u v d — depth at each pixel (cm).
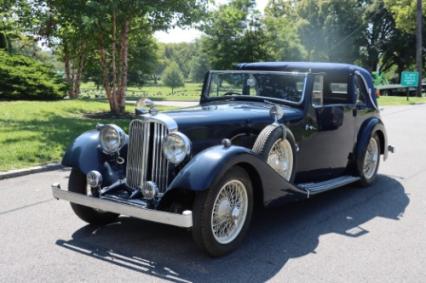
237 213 459
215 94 659
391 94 3809
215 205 438
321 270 425
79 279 398
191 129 479
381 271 425
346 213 597
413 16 3612
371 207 625
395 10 3831
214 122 502
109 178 501
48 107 1623
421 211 609
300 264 437
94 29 1400
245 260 444
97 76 3891
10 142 949
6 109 1503
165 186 462
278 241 495
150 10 1341
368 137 704
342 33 5397
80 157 503
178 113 502
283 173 535
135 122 477
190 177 415
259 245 482
